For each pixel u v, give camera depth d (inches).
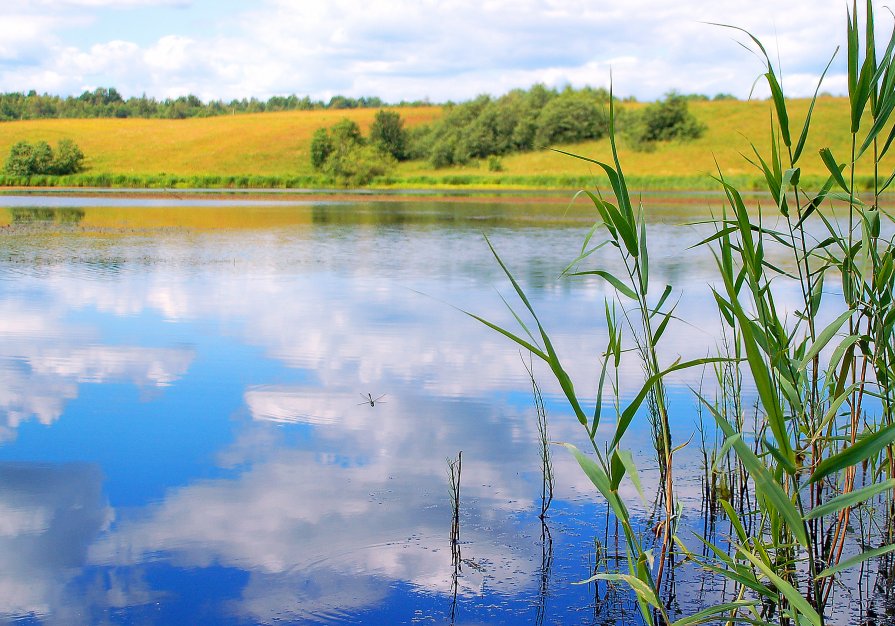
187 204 1157.1
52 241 636.1
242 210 1039.6
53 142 2284.7
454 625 122.5
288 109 3969.0
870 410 212.4
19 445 195.0
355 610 127.2
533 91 2377.0
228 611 126.6
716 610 104.5
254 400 229.6
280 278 450.6
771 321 121.7
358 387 241.9
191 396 232.7
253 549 145.6
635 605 128.8
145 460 186.2
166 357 274.5
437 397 233.1
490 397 233.3
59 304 366.9
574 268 494.6
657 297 387.2
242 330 316.2
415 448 193.9
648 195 1342.3
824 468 95.5
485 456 189.3
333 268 491.5
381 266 501.7
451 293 401.4
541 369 261.1
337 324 328.2
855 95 117.0
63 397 231.1
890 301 132.6
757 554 122.4
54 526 154.6
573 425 210.8
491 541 149.3
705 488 173.3
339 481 175.0
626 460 102.6
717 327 318.0
